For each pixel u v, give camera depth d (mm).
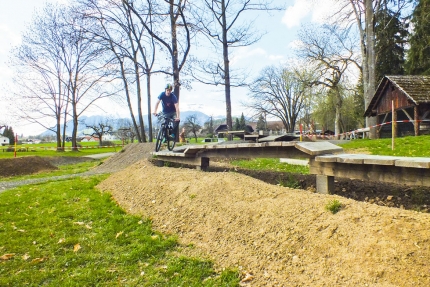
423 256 2318
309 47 30109
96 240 4082
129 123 52938
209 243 3701
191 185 5328
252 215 3797
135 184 6730
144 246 3791
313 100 42844
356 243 2680
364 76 22281
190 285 2906
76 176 10797
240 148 6086
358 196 4465
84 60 30359
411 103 15742
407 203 3916
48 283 3037
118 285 2965
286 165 8688
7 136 70188
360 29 22516
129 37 22031
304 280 2619
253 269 3018
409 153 8891
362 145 12203
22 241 4031
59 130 33000
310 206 3486
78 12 19812
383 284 2250
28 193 7176
